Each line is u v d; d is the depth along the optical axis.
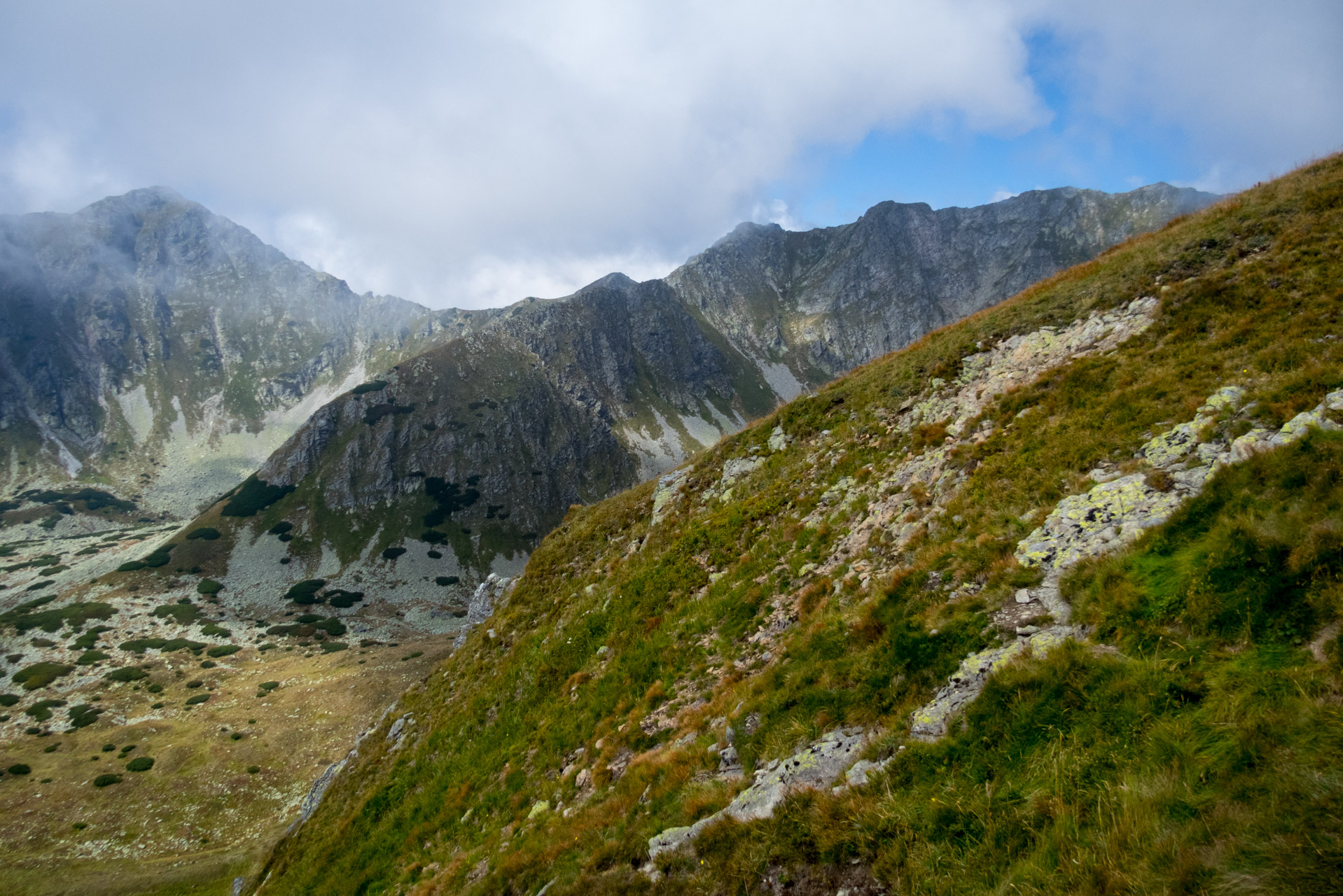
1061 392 16.58
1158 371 14.73
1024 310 22.88
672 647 17.94
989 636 9.70
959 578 11.59
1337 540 6.99
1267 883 4.93
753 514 22.05
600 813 12.69
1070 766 6.96
